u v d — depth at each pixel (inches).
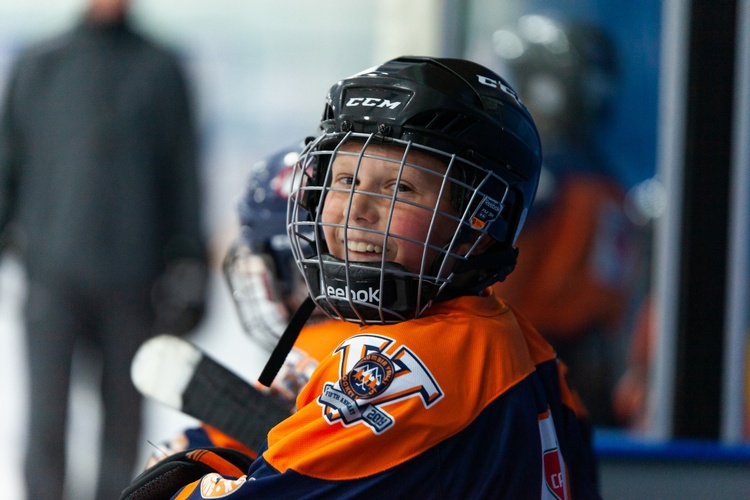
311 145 116.1
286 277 150.3
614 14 286.7
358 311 109.8
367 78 114.2
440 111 110.1
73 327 308.8
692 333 213.0
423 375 103.0
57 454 305.3
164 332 317.7
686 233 212.4
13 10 575.5
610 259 289.9
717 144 210.2
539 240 292.0
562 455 119.3
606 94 288.7
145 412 324.5
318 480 101.1
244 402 133.8
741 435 212.8
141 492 112.8
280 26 599.2
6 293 434.3
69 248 302.4
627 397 284.2
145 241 309.3
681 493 193.9
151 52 312.5
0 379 405.1
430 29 286.4
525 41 287.3
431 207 109.3
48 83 305.4
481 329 109.7
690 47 209.3
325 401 103.4
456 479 102.3
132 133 306.8
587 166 290.7
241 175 582.2
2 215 308.8
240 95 594.6
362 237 109.4
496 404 105.9
